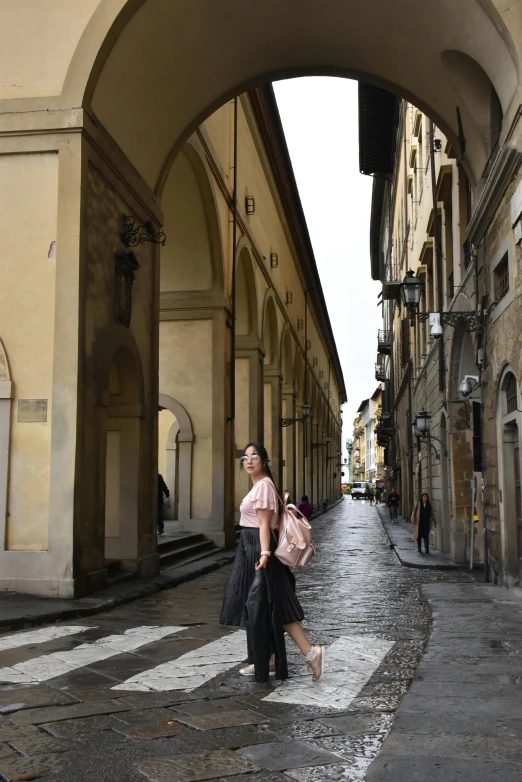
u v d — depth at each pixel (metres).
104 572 10.17
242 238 21.98
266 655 5.12
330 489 69.50
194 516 18.83
